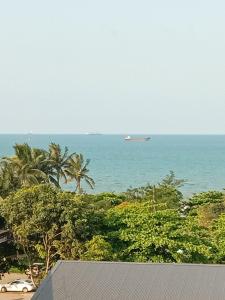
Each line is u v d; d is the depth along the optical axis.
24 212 52.94
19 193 54.22
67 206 52.25
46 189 54.34
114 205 71.12
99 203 68.62
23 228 52.31
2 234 56.28
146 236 50.03
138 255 49.38
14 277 63.84
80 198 55.09
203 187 169.50
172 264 37.06
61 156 92.12
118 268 36.81
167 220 52.88
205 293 33.69
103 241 49.50
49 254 52.94
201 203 79.81
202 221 70.31
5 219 54.91
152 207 59.03
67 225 51.19
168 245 48.66
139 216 52.53
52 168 89.88
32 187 55.16
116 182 182.38
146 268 36.69
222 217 61.72
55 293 34.47
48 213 51.84
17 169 79.88
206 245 51.41
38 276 57.91
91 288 34.78
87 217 52.44
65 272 36.59
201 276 35.50
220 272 35.97
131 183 179.00
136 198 84.69
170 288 34.34
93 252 48.66
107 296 33.94
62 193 54.22
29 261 55.91
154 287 34.53
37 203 52.50
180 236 50.47
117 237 50.91
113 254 49.16
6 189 73.31
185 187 168.88
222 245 51.44
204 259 49.41
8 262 58.09
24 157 82.62
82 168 96.12
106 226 53.09
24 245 53.81
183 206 81.31
